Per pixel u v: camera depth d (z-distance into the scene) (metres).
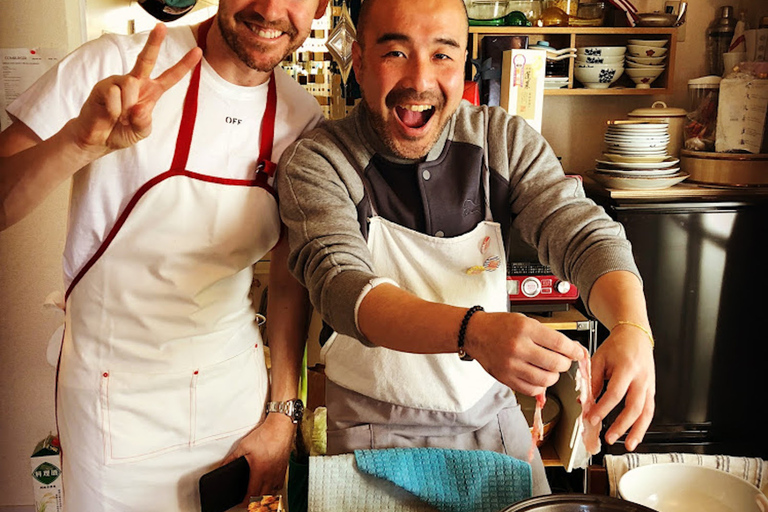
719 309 2.42
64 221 2.02
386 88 1.12
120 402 1.30
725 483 1.16
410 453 1.16
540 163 1.26
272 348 1.48
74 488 1.34
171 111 1.26
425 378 1.22
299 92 1.39
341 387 1.26
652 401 0.96
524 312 2.38
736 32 2.73
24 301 2.04
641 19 2.62
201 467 1.38
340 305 1.00
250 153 1.32
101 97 0.99
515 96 2.39
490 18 2.62
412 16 1.09
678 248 2.37
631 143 2.45
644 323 0.99
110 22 2.18
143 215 1.26
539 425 0.91
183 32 1.30
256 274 2.42
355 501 1.14
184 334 1.32
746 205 2.36
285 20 1.18
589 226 1.15
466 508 1.12
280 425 1.42
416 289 1.25
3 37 1.94
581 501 0.96
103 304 1.29
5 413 2.08
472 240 1.25
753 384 2.47
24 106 1.22
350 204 1.20
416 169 1.23
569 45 2.76
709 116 2.61
